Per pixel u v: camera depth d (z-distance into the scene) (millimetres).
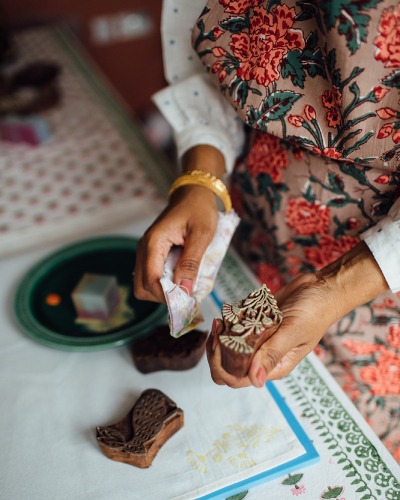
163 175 1197
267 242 823
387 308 651
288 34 534
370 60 457
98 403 607
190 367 640
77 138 1403
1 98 1469
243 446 540
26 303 740
